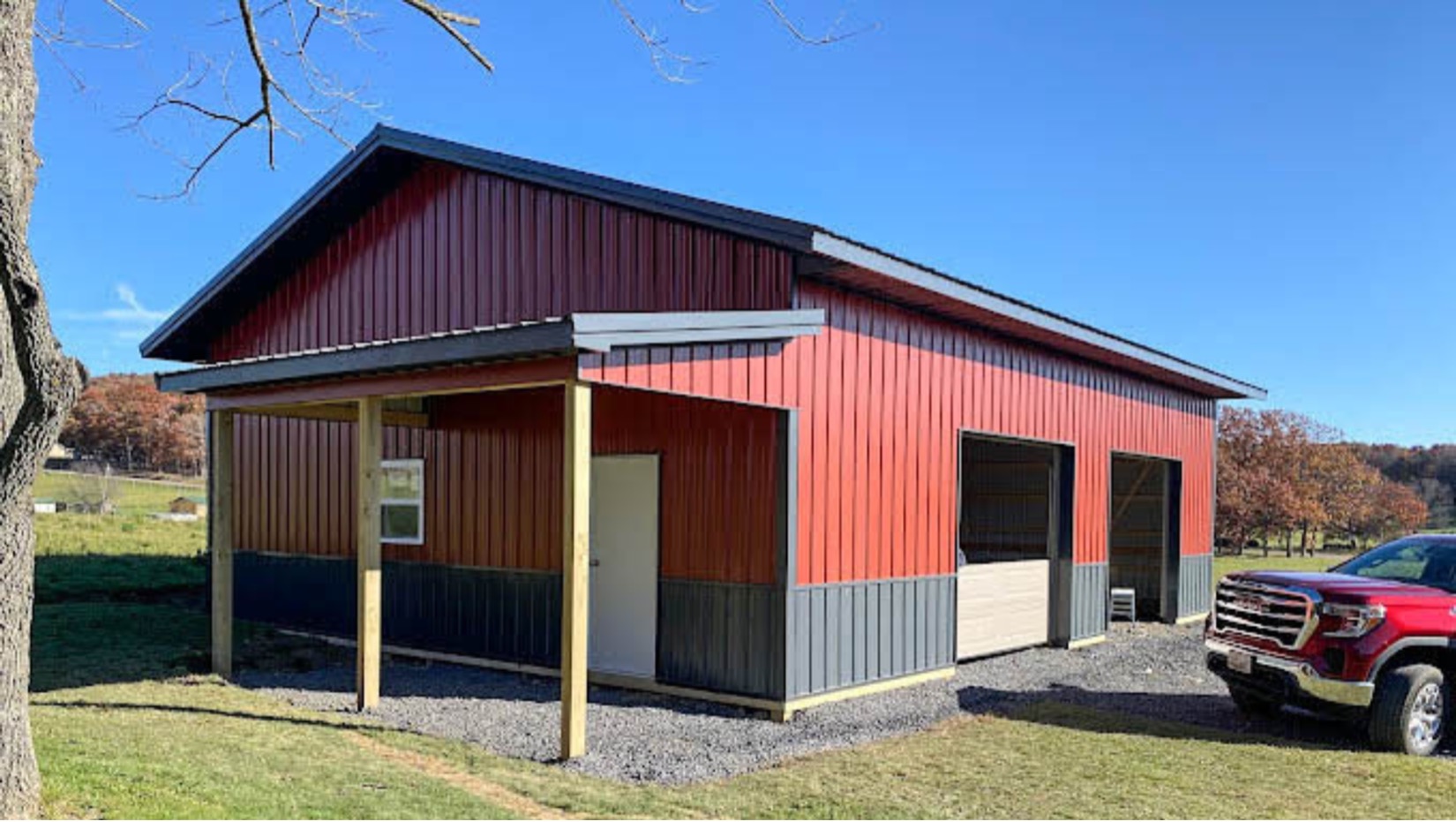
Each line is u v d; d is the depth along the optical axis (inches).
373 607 318.7
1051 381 463.8
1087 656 451.8
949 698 347.3
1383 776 256.8
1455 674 295.7
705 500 339.0
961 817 214.8
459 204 416.8
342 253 467.2
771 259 317.1
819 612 328.2
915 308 376.5
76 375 172.6
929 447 382.6
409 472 432.5
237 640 438.0
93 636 437.4
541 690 356.5
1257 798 233.8
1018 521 517.0
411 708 320.5
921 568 377.7
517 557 391.5
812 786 236.2
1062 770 255.9
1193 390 612.1
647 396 358.9
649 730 293.6
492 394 404.8
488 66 283.1
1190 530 606.9
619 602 365.7
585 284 368.5
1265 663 301.4
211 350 542.3
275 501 494.0
